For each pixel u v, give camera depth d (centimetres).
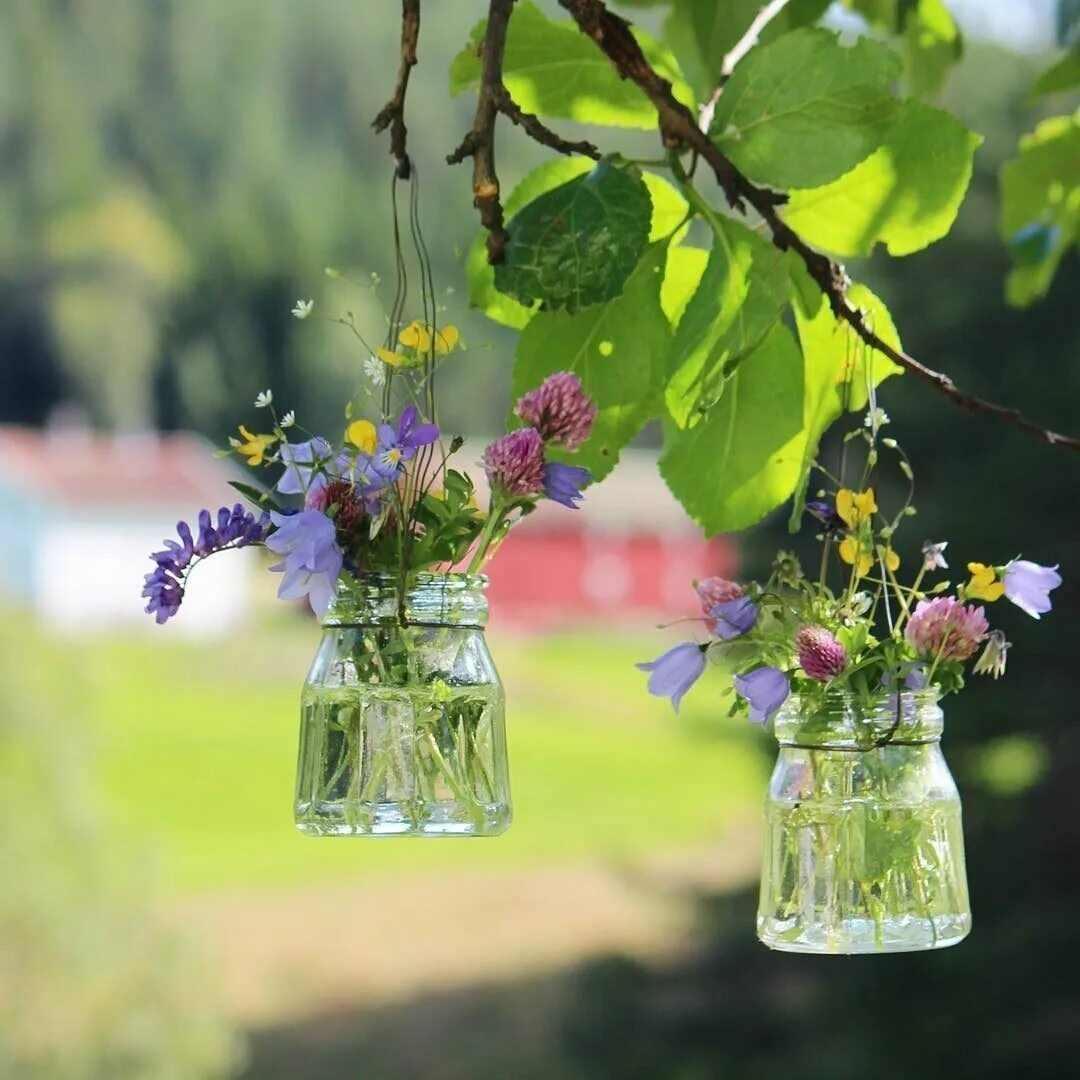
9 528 3862
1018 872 888
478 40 190
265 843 2394
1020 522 844
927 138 181
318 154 5078
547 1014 1548
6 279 4788
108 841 1013
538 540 4025
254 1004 1670
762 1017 933
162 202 4978
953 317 864
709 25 225
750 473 181
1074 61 259
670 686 167
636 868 1836
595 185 170
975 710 879
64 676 1016
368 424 160
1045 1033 842
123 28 5128
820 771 165
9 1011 936
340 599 161
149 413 4797
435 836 160
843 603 168
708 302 174
